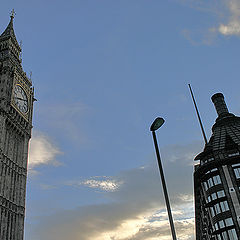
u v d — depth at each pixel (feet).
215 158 253.85
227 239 226.99
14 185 272.72
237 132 267.80
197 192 309.83
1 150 261.24
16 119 298.35
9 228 248.11
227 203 235.20
